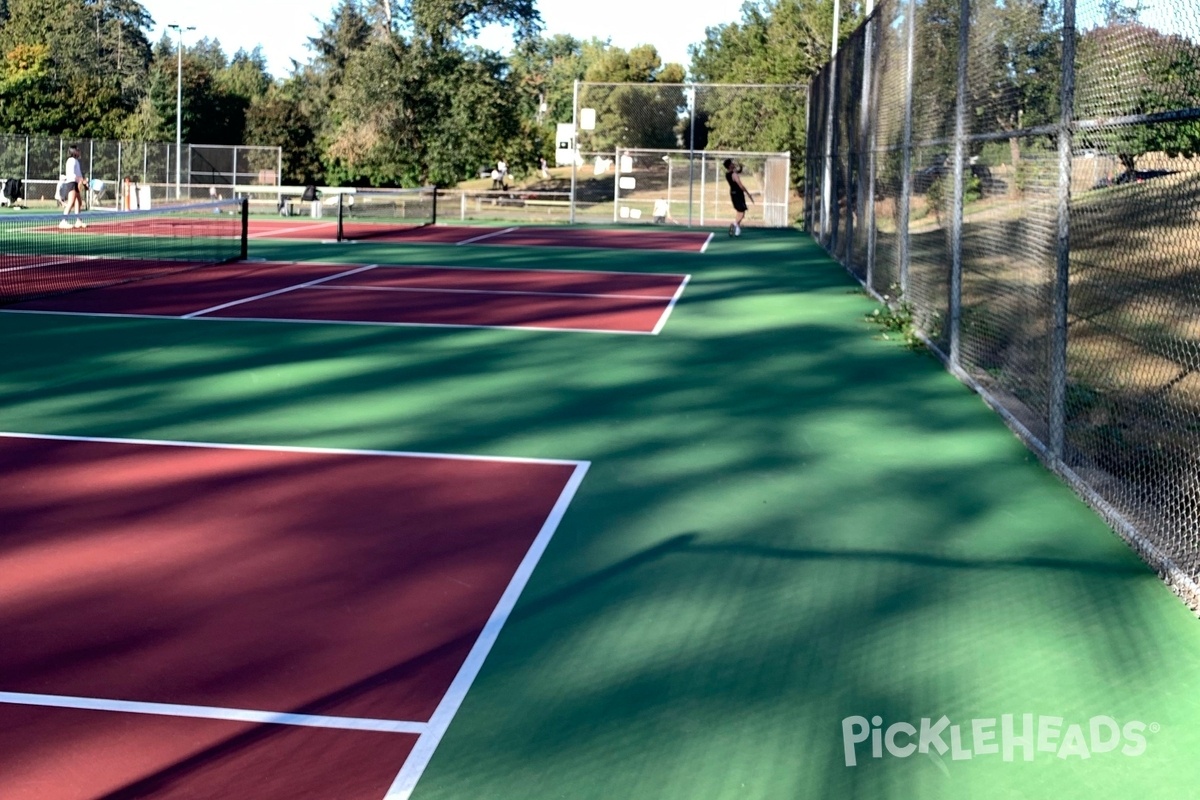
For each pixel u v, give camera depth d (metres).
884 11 15.68
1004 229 9.38
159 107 61.03
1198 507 5.96
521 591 5.37
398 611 5.12
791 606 5.22
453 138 47.22
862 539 6.16
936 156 11.96
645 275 19.78
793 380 10.49
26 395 9.46
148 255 22.14
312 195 36.06
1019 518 6.55
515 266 21.06
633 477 7.30
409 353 11.58
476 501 6.74
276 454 7.71
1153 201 6.51
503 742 4.00
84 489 6.87
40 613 5.05
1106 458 7.21
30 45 73.38
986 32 9.79
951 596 5.37
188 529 6.17
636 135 39.94
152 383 9.98
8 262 20.48
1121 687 4.47
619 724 4.13
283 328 13.02
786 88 35.84
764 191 35.38
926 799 3.69
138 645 4.75
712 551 5.94
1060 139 7.29
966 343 10.54
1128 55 6.46
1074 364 7.87
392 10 48.00
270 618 5.04
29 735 4.01
